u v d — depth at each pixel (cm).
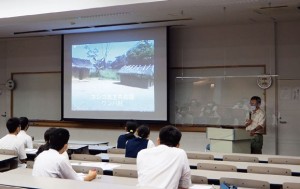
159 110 800
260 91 735
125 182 319
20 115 989
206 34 791
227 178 317
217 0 501
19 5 584
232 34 770
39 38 960
